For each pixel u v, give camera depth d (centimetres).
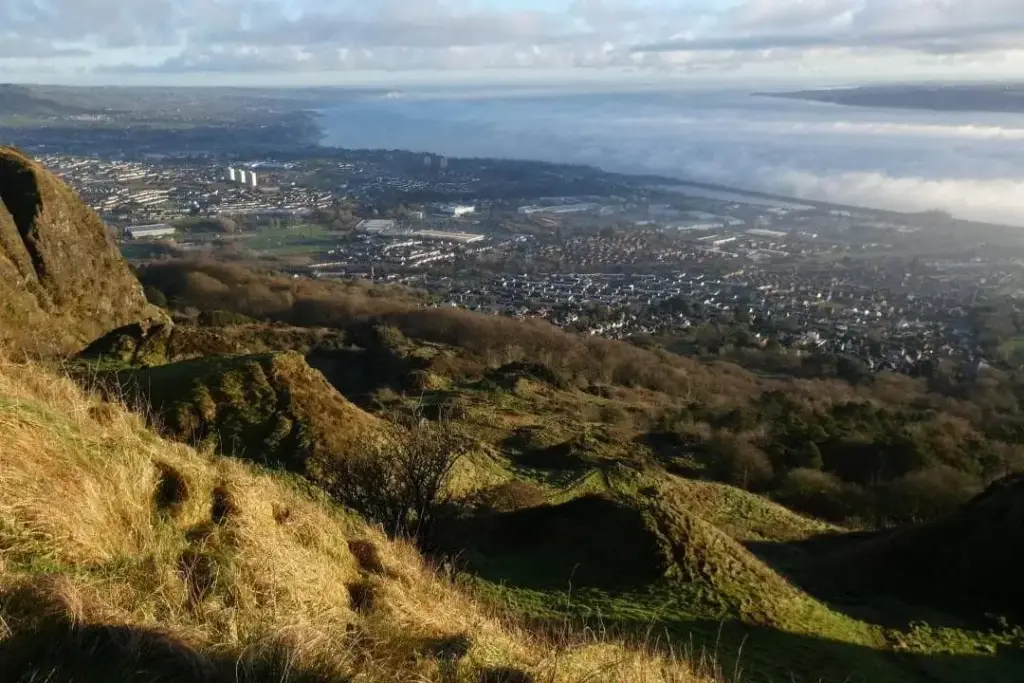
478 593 731
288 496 586
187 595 366
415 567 624
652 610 812
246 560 409
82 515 382
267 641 346
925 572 1059
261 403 1092
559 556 935
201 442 954
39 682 284
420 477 865
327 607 418
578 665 469
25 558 344
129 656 305
